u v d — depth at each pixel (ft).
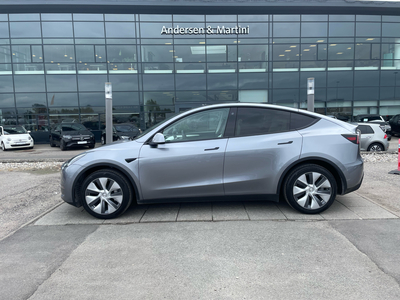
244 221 12.41
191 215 13.28
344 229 11.32
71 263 9.18
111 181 12.89
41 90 63.82
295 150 12.64
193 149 12.76
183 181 12.83
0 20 61.87
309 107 31.07
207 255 9.54
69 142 48.98
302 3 62.08
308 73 65.46
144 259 9.35
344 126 13.24
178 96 65.21
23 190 19.17
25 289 7.80
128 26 63.31
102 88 64.54
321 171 12.58
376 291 7.41
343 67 66.08
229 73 64.85
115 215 12.98
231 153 12.67
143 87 64.80
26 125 64.34
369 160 28.73
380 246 9.85
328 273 8.29
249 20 63.82
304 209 12.79
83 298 7.38
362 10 63.87
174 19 63.46
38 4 59.57
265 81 65.10
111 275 8.44
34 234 11.54
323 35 64.95
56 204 15.79
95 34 63.16
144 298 7.33
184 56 64.44
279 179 12.72
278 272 8.42
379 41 66.18
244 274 8.36
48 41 62.75
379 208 13.65
